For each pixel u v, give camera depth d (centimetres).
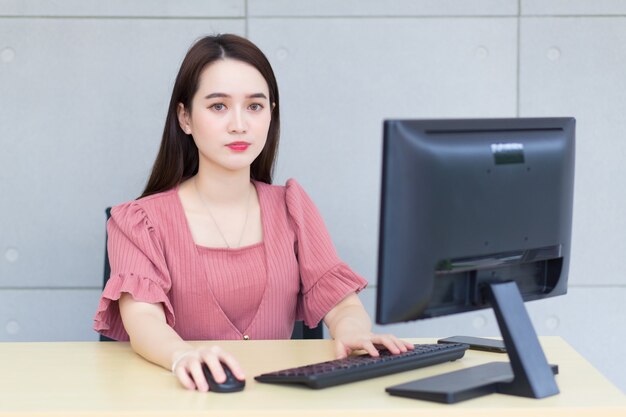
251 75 202
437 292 143
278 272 211
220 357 152
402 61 287
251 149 202
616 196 293
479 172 141
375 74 287
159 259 200
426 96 288
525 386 141
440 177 136
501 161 144
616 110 291
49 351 180
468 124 141
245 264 209
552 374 145
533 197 149
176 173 217
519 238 148
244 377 148
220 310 207
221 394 144
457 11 287
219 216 212
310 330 236
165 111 286
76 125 285
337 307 214
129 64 284
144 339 174
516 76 289
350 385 149
